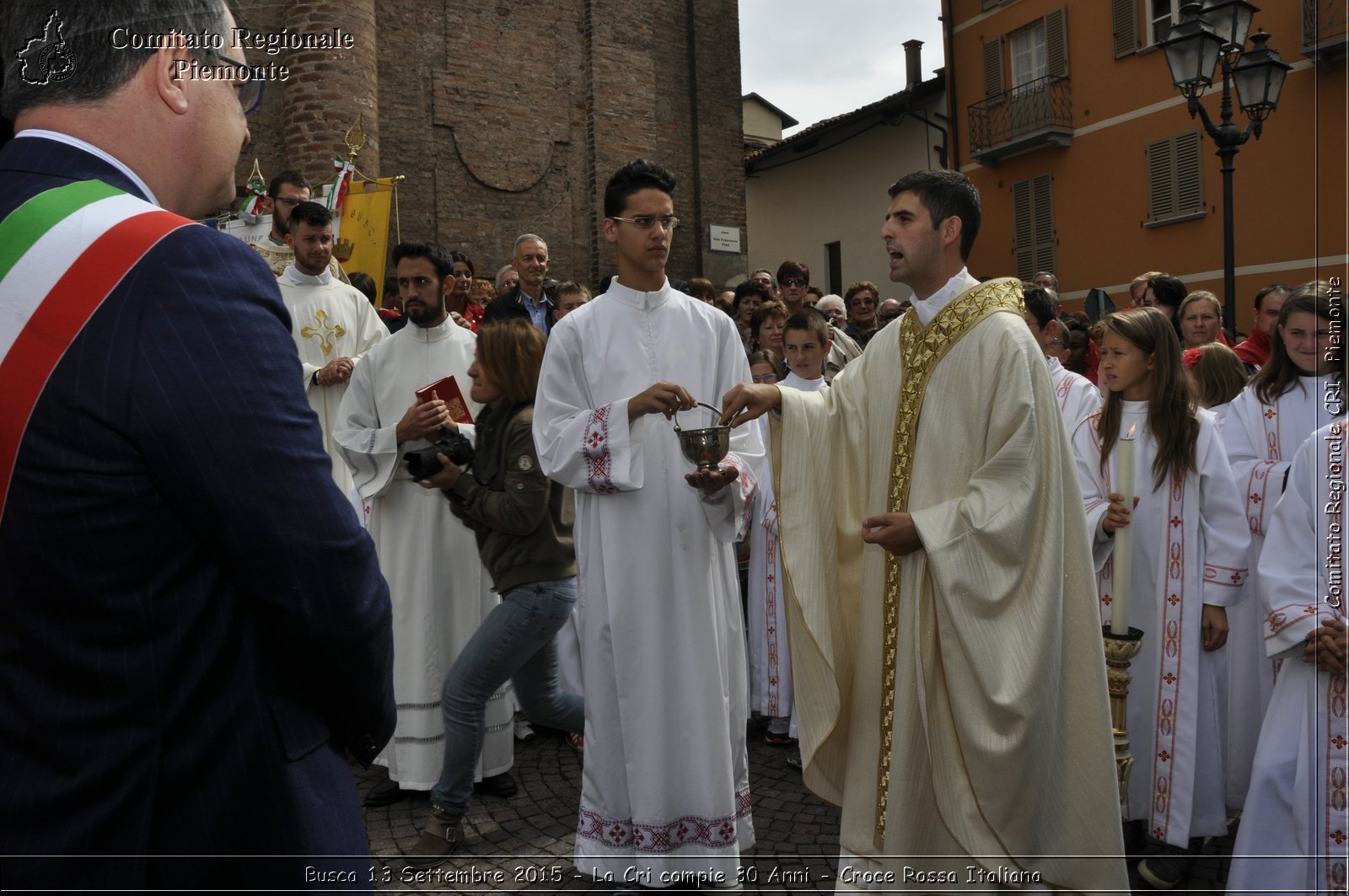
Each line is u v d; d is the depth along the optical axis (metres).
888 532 2.55
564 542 3.49
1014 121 17.92
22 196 1.17
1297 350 3.93
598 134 12.61
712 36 14.25
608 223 3.35
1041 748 2.46
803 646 2.84
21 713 1.11
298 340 5.06
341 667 1.24
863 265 21.03
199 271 1.17
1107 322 3.67
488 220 11.94
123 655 1.13
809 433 2.93
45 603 1.11
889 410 2.81
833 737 2.89
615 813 3.17
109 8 1.25
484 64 11.91
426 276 4.30
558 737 4.90
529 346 3.48
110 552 1.11
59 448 1.09
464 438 3.57
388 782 4.12
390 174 11.22
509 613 3.42
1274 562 2.79
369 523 4.23
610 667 3.18
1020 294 2.73
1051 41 17.50
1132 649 2.87
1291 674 2.80
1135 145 16.41
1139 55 16.25
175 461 1.10
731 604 3.32
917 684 2.58
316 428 1.23
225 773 1.19
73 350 1.10
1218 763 3.46
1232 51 7.79
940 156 19.50
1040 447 2.51
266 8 9.36
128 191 1.24
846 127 21.16
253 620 1.22
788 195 22.89
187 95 1.31
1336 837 2.64
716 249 14.08
